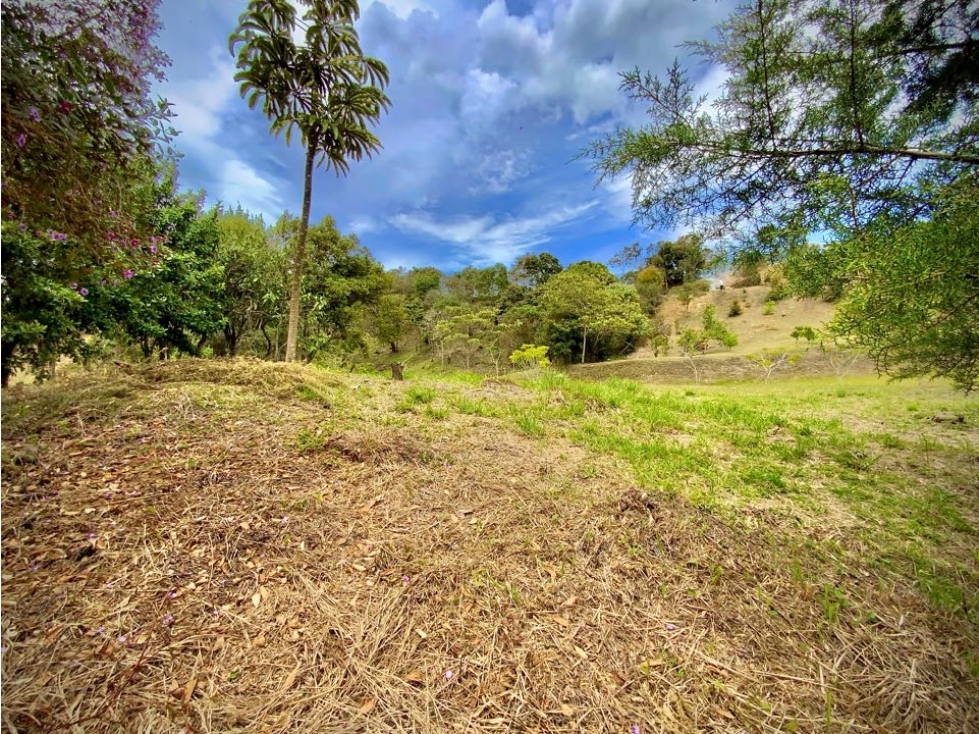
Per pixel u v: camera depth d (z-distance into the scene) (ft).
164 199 24.85
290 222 49.44
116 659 4.01
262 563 5.52
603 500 7.51
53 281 11.34
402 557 5.86
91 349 22.21
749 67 5.36
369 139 27.61
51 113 4.61
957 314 5.08
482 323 104.88
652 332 93.56
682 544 6.32
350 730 3.59
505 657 4.40
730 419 14.10
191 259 26.99
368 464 8.41
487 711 3.84
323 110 25.57
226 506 6.53
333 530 6.30
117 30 4.97
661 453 10.01
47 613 4.38
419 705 3.85
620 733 3.68
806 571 5.90
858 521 7.27
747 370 61.21
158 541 5.63
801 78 5.24
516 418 12.71
